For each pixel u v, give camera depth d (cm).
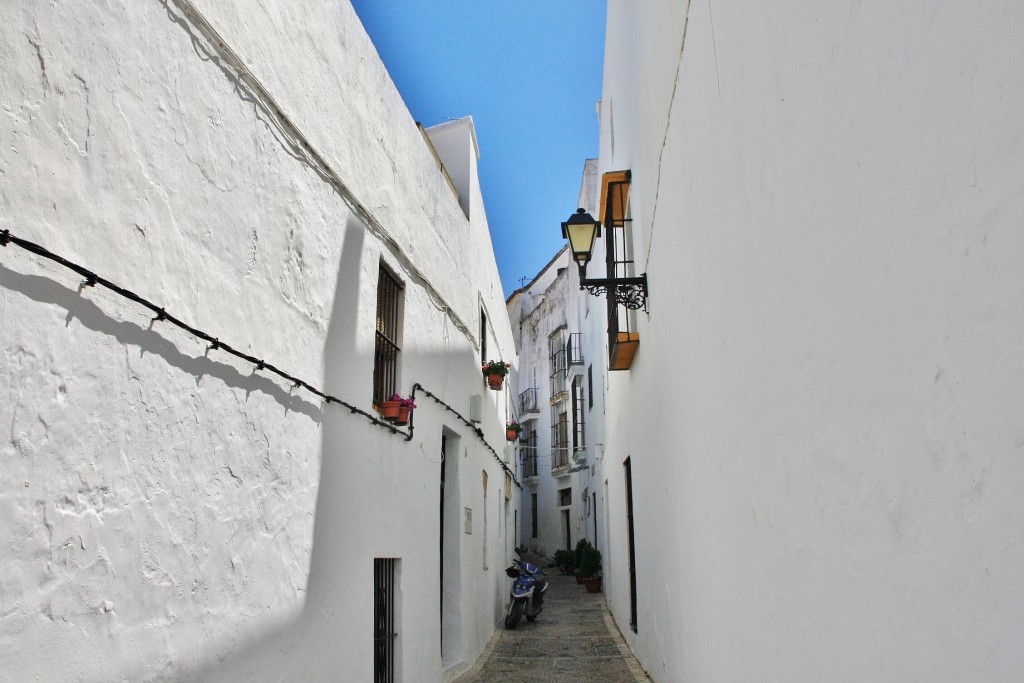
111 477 249
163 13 296
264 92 371
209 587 301
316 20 442
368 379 498
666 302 543
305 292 408
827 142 207
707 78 371
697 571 443
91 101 252
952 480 148
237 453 328
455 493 790
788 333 251
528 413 2942
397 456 557
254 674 331
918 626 164
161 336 280
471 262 920
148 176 280
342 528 440
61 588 225
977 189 135
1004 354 129
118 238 261
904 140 162
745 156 299
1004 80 125
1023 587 125
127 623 252
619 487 1088
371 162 525
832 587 217
